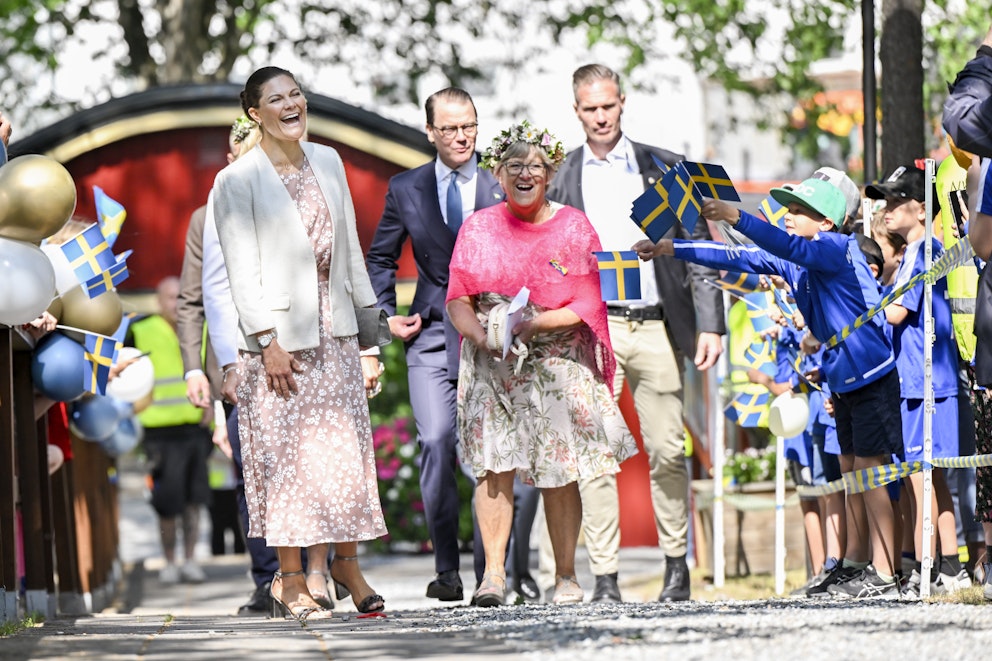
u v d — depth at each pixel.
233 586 16.22
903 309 9.45
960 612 6.74
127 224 16.72
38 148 16.56
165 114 16.55
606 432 9.12
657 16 27.88
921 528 9.38
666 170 8.39
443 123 10.21
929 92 22.55
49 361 9.59
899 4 12.39
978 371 7.60
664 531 10.87
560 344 9.10
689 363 16.09
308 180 8.48
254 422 8.38
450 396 10.24
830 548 10.59
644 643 5.63
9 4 28.08
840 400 9.13
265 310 8.29
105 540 15.59
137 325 16.88
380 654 5.62
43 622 8.73
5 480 8.57
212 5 28.14
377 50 29.45
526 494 11.52
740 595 12.07
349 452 8.38
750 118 30.61
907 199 9.73
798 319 9.88
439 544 10.25
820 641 5.58
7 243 8.55
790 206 9.14
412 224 10.31
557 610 7.89
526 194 9.05
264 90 8.37
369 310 8.75
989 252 7.56
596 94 10.54
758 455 14.63
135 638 6.43
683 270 10.67
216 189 8.41
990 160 7.49
